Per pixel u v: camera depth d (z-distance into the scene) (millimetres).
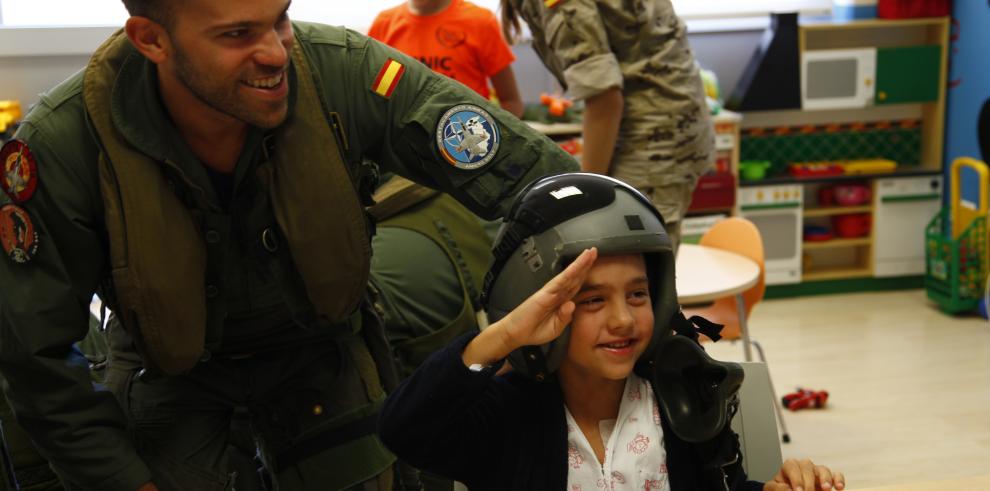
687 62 2666
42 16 4043
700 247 3414
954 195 4656
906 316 4656
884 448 3330
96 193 1328
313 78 1391
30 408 1379
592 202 1152
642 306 1163
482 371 1100
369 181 1477
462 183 1472
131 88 1299
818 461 3264
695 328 1274
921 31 4965
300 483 1571
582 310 1144
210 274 1420
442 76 1515
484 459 1213
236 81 1212
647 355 1221
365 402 1583
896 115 5039
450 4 3488
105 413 1420
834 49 4883
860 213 4980
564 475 1184
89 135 1314
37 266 1323
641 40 2564
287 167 1363
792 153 5012
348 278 1454
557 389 1218
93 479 1402
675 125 2621
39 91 4035
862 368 4043
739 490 1234
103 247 1377
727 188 4574
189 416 1544
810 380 3945
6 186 1311
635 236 1136
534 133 1526
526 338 1073
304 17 4430
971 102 4695
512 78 3604
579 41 2498
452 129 1459
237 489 1595
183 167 1327
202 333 1412
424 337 2000
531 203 1169
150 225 1317
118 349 1617
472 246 2076
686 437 1169
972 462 3191
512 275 1176
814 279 4980
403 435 1129
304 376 1573
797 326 4578
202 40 1185
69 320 1359
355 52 1454
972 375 3922
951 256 4559
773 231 4820
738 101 4781
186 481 1521
